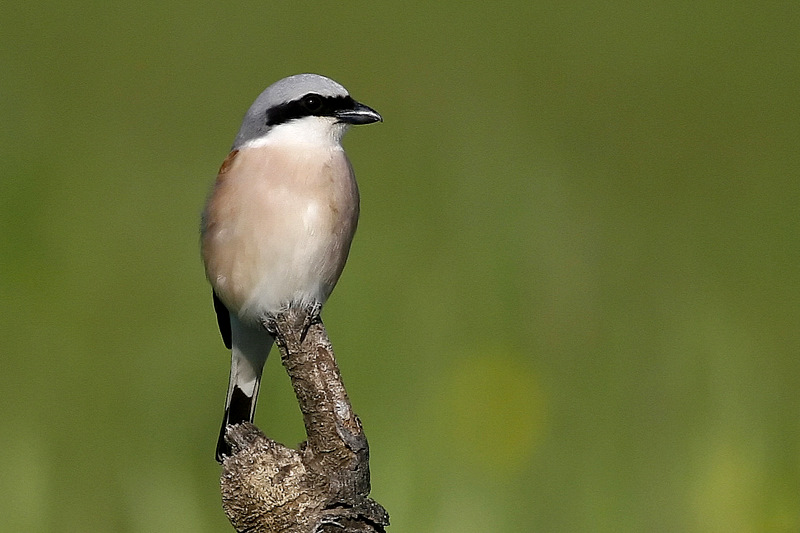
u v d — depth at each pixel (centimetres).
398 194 1597
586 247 1480
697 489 1023
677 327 1238
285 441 1084
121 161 1720
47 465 1016
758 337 1291
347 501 646
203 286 1405
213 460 1070
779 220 1639
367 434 1064
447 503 1006
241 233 847
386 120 1888
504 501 1013
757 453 1039
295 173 851
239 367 886
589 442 1091
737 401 1120
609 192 1677
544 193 1614
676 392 1148
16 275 1406
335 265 865
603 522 1024
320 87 875
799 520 976
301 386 684
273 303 859
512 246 1419
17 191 1570
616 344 1232
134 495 1014
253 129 880
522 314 1285
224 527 1010
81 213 1550
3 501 984
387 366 1159
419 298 1257
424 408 1084
